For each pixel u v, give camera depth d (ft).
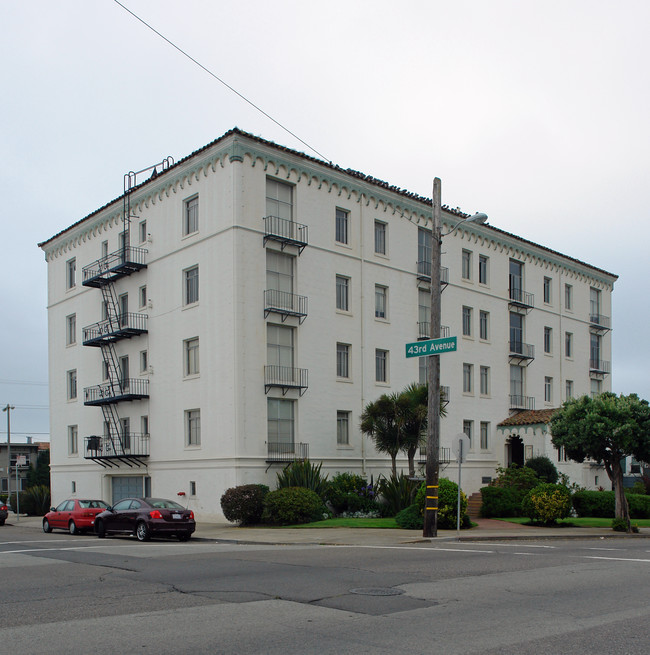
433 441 69.97
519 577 39.22
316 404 102.83
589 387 157.89
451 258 127.85
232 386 94.53
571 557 49.96
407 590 34.76
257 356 96.68
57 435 133.18
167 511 74.28
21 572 44.27
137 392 110.83
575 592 34.14
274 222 100.22
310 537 71.46
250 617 28.40
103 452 117.08
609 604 30.99
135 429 111.04
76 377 129.39
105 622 27.71
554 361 147.95
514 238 140.36
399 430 95.96
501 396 134.51
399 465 114.01
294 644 24.00
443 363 123.34
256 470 95.09
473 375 129.39
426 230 123.85
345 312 108.37
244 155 97.81
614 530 81.97
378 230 116.57
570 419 84.74
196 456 99.45
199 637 25.04
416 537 69.31
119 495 116.47
